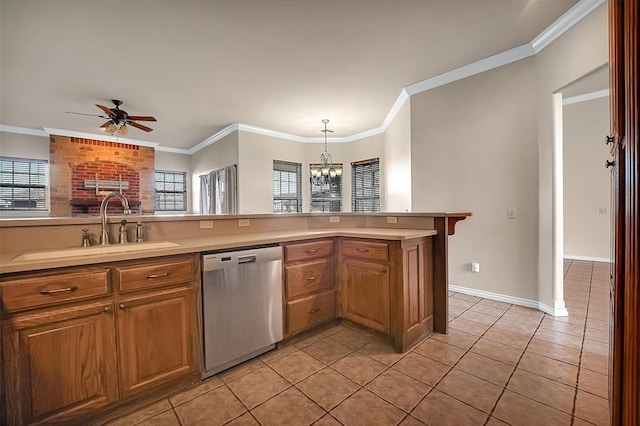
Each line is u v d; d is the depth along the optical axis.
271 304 2.05
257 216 2.60
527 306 2.94
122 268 1.43
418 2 2.20
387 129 5.26
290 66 3.19
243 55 2.95
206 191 6.51
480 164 3.21
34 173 5.34
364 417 1.42
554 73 2.63
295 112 4.75
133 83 3.56
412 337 2.16
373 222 2.89
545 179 2.77
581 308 2.89
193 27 2.47
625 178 0.91
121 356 1.43
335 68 3.25
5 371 1.15
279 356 2.03
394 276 2.10
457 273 3.42
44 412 1.24
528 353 2.02
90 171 5.71
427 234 2.27
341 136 6.38
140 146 6.40
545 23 2.51
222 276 1.79
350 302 2.43
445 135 3.46
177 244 1.80
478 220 3.24
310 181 6.48
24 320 1.18
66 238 1.71
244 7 2.22
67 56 2.91
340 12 2.30
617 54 0.98
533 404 1.49
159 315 1.56
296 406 1.51
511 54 2.95
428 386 1.67
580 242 5.32
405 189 4.13
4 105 4.19
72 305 1.30
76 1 2.12
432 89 3.57
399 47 2.84
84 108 4.34
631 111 0.82
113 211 5.96
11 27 2.42
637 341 0.80
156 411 1.48
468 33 2.63
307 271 2.30
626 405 0.86
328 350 2.11
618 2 0.98
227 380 1.75
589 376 1.73
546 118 2.75
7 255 1.43
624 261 0.95
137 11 2.25
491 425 1.35
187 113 4.73
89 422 1.36
